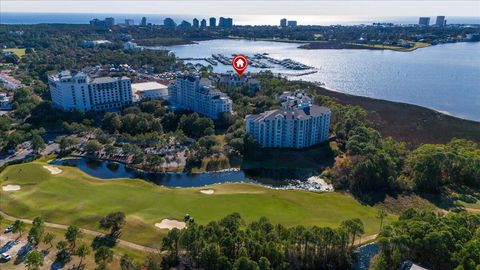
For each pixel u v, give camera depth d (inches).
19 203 5344.5
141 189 6072.8
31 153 7805.1
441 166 6496.1
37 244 4382.4
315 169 7426.2
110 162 7598.4
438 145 7815.0
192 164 7485.2
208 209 5378.9
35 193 5669.3
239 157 7760.8
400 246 3998.5
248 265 3545.8
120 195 5757.9
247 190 6299.2
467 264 3678.6
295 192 6254.9
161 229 4756.4
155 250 4352.9
